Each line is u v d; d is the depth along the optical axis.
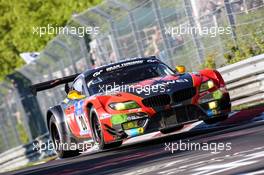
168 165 17.31
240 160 15.04
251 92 30.20
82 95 26.42
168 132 28.59
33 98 52.16
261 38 33.59
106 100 24.34
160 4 37.72
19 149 48.12
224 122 25.98
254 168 13.56
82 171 21.64
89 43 43.88
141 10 39.09
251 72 29.89
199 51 36.16
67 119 28.62
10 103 53.62
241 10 34.06
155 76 26.06
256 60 29.50
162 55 38.75
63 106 29.14
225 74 31.38
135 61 27.14
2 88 53.06
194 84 23.69
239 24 33.72
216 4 35.53
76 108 26.94
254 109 26.52
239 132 20.94
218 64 35.78
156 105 23.41
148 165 18.42
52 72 48.66
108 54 42.84
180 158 18.33
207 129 25.25
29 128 52.00
